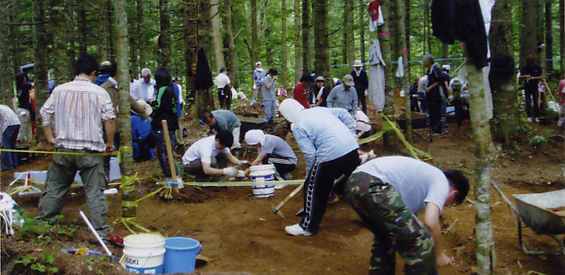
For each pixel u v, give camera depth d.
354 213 6.05
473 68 3.68
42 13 11.34
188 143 10.39
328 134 5.01
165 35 12.31
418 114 9.27
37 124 11.11
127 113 5.10
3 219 4.04
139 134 9.27
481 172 3.68
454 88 9.97
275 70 12.36
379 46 7.00
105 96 4.83
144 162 9.19
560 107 9.30
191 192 7.16
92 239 4.71
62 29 10.09
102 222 4.89
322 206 5.23
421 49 25.83
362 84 12.56
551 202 4.48
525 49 13.28
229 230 5.52
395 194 3.37
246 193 7.44
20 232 4.08
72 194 6.70
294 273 4.28
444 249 4.73
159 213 6.30
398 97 12.91
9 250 3.73
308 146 5.11
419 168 3.49
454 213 5.54
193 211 6.34
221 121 8.09
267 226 5.65
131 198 5.25
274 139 7.37
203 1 11.03
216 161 7.35
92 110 4.76
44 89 11.14
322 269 4.39
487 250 3.67
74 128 4.72
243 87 23.16
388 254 3.77
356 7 18.97
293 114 5.62
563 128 9.20
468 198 6.05
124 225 5.51
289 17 28.41
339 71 21.62
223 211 6.34
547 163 7.29
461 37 3.65
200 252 4.65
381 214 3.35
